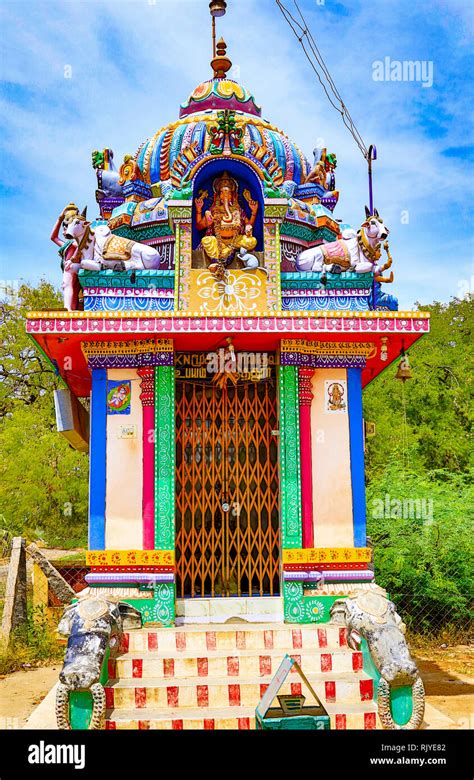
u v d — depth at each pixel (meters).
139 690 5.55
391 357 7.94
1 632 9.39
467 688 7.53
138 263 7.10
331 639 6.24
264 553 6.98
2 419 21.66
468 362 21.22
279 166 8.12
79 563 12.59
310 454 6.83
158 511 6.54
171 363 6.76
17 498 17.20
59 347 7.08
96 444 6.69
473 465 18.86
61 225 7.23
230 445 7.14
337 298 7.16
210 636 6.17
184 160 7.45
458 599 10.19
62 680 5.21
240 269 7.06
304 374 6.89
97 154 9.11
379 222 7.18
